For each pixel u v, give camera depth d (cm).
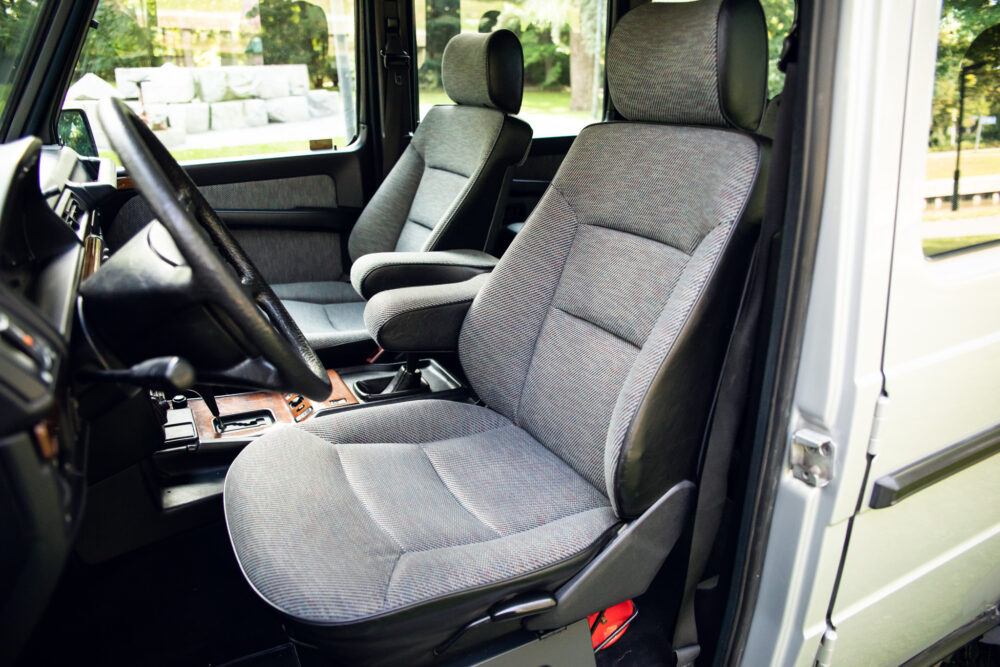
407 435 158
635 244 145
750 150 126
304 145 275
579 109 321
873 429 103
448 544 124
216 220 133
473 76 242
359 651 107
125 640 156
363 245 272
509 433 164
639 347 138
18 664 147
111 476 151
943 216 105
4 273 90
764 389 106
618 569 123
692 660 136
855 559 114
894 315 101
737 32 128
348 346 223
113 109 98
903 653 137
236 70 252
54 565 71
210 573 175
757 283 112
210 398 177
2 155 103
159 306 96
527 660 124
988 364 116
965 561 136
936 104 99
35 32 199
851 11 91
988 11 102
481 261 230
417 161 270
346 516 125
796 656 115
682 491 128
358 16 271
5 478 66
